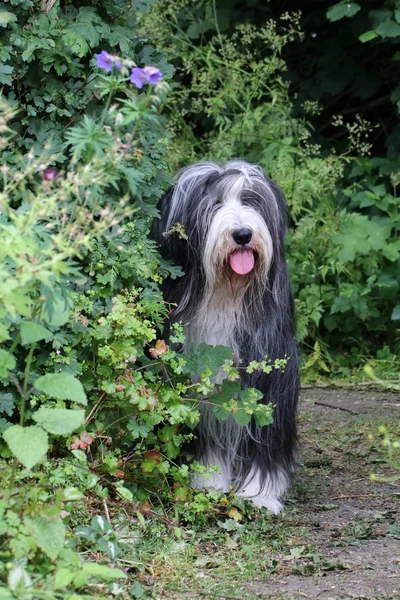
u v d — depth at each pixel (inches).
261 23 395.5
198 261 189.6
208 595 144.8
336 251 332.2
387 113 410.9
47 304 131.5
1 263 135.3
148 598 141.8
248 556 162.1
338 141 403.5
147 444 183.5
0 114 141.6
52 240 134.7
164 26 356.8
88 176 133.9
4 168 132.4
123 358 168.9
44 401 166.4
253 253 185.0
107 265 172.9
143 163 176.7
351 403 285.9
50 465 159.3
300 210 353.1
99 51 178.2
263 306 192.1
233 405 176.6
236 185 189.9
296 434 208.4
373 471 219.9
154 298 178.4
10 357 131.4
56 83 172.9
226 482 196.2
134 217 180.1
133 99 148.6
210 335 192.2
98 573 123.6
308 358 327.3
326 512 190.4
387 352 328.2
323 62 389.1
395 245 332.5
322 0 386.9
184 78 400.8
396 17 334.6
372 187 355.3
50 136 170.7
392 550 165.9
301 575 154.6
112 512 167.8
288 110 345.1
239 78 344.8
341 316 336.8
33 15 169.8
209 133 363.9
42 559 132.2
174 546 162.6
